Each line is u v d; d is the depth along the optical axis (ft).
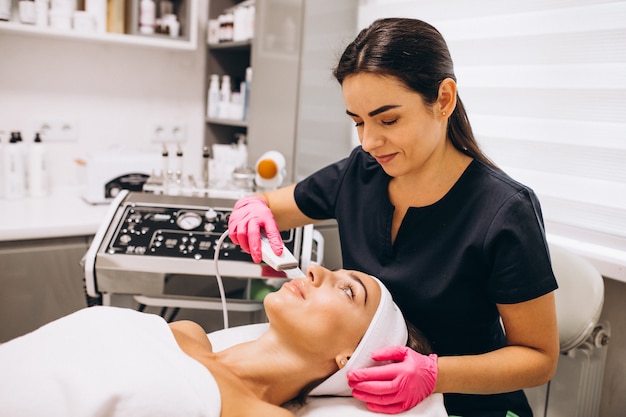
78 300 6.07
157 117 8.23
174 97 8.33
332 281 3.56
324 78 6.71
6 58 6.98
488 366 3.26
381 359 3.24
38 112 7.30
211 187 5.94
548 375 3.41
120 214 4.82
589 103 4.92
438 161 3.56
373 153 3.23
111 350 2.85
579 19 4.90
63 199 7.02
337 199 4.33
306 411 3.34
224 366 3.25
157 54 8.06
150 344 3.02
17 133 6.80
